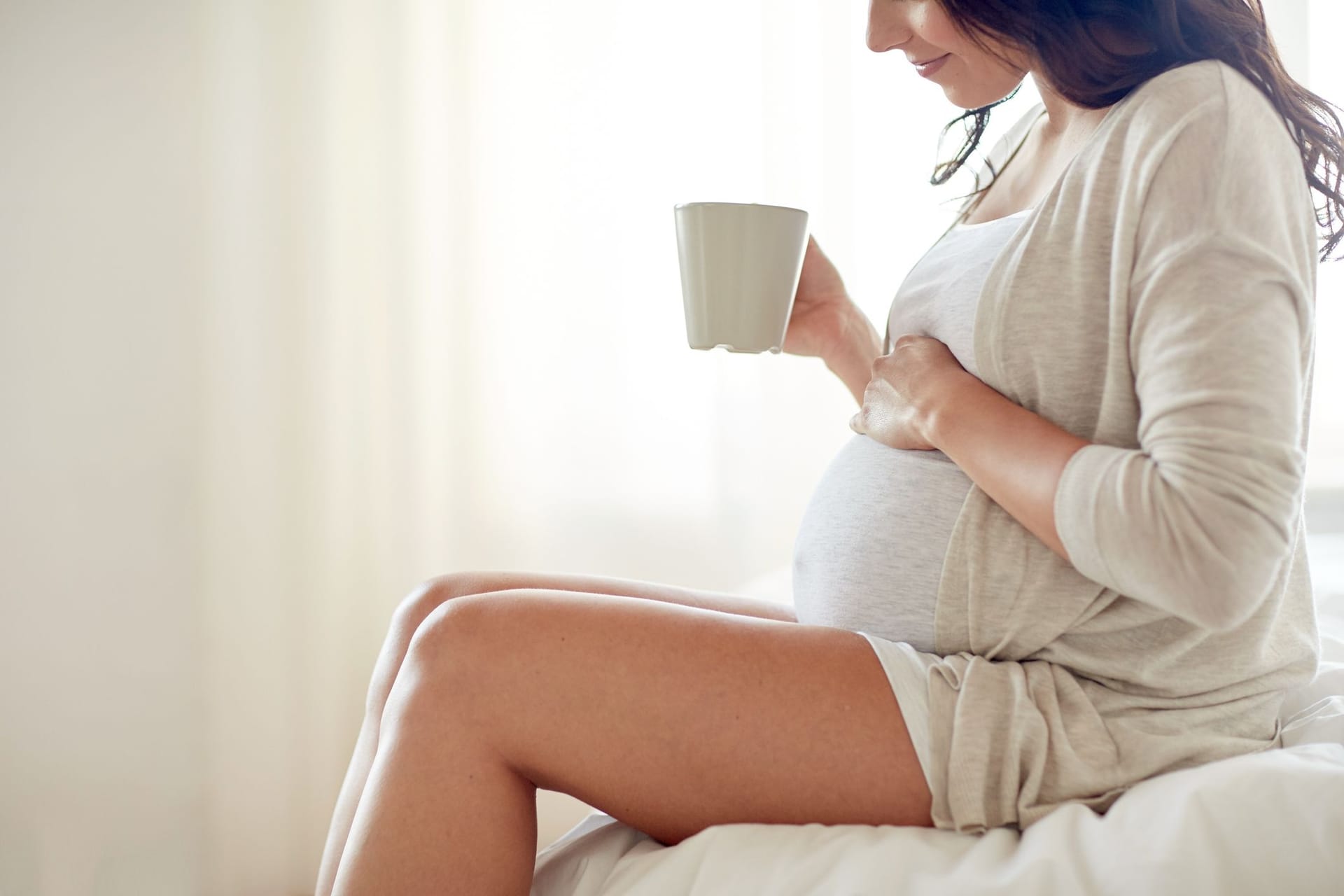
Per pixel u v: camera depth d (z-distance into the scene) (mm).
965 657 765
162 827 1885
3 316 1868
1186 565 628
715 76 2172
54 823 1847
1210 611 632
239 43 1972
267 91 1986
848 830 708
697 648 734
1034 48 801
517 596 750
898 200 2188
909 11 875
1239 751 751
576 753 719
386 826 680
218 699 1922
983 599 770
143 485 1905
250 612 1945
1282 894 625
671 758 723
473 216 2100
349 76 2037
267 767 1938
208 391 1937
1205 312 646
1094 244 737
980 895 631
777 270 855
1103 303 737
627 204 2150
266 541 1959
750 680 726
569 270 2135
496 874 691
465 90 2100
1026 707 724
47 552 1866
